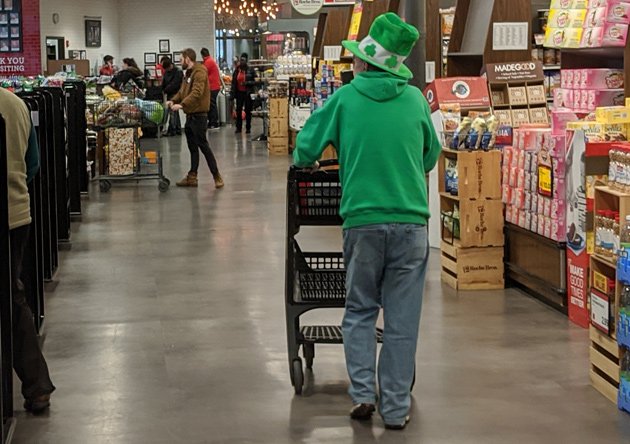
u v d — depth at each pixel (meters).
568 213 6.12
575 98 7.58
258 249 8.68
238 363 5.32
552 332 5.88
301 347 5.56
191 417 4.48
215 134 23.27
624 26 7.07
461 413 4.50
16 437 4.25
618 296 4.49
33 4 12.92
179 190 12.85
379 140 4.19
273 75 21.73
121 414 4.54
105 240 9.22
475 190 6.94
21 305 4.52
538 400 4.67
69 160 10.45
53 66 19.30
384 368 4.31
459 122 7.57
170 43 27.31
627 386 4.44
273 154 18.02
